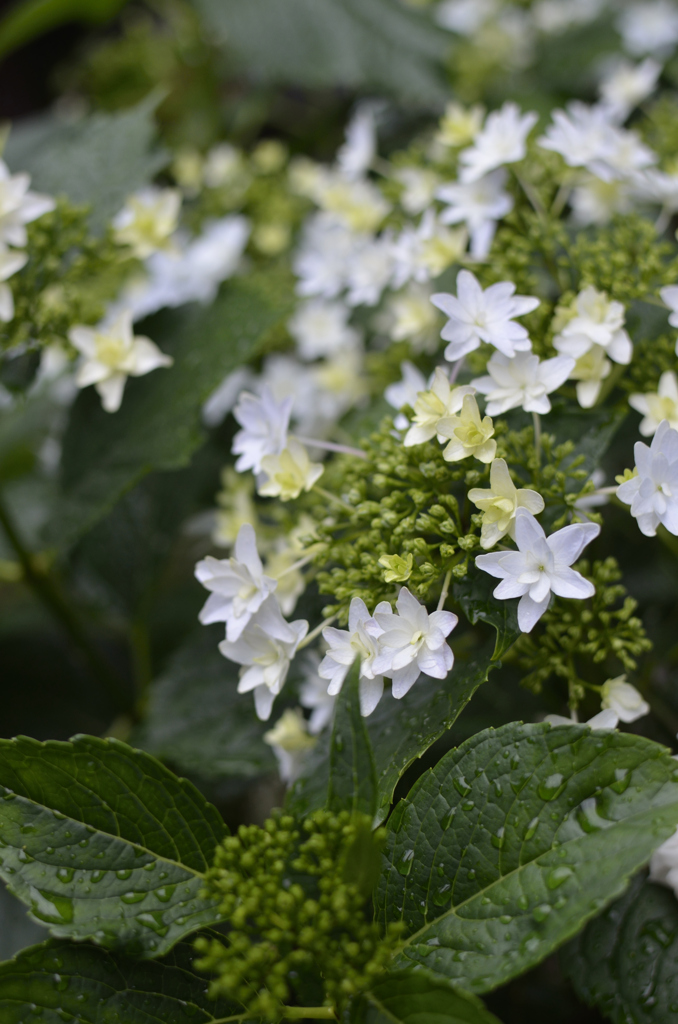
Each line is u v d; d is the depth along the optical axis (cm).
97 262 81
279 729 73
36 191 86
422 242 77
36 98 204
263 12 117
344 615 69
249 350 80
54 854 66
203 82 140
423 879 66
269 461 71
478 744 66
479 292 70
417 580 68
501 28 123
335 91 138
